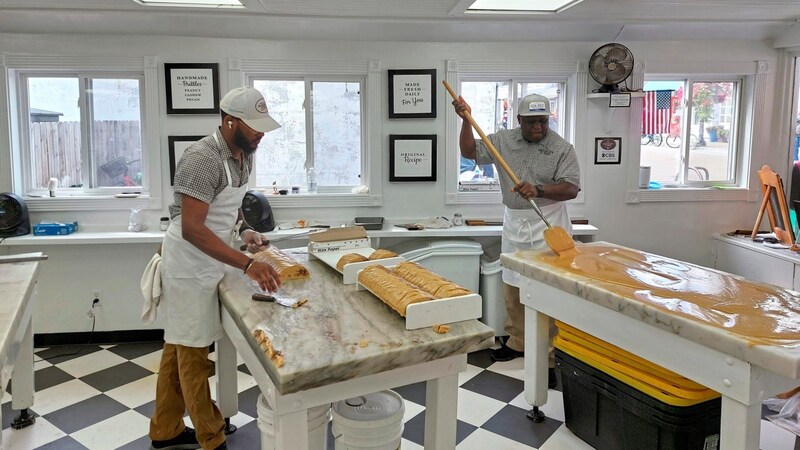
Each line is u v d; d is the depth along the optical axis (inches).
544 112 122.1
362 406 77.1
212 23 147.3
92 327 154.6
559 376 128.5
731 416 66.7
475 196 165.0
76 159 156.6
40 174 156.3
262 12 138.9
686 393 79.5
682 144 175.6
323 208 161.5
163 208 156.1
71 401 119.4
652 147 175.0
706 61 165.8
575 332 99.8
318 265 99.8
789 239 154.2
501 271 147.4
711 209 173.0
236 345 80.7
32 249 148.6
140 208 154.9
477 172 169.0
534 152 128.6
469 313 70.5
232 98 84.9
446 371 69.4
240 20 146.5
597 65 154.9
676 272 92.7
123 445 102.4
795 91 168.9
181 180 83.1
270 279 80.4
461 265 150.5
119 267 153.6
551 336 131.9
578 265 97.2
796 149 171.9
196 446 101.1
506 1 135.4
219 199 89.0
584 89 163.2
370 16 143.2
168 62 150.9
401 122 160.4
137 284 154.6
